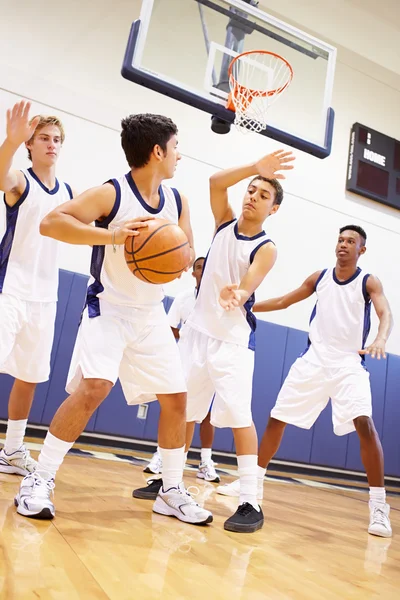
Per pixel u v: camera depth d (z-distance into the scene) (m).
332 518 2.55
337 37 5.43
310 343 2.77
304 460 4.59
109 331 1.61
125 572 1.15
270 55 3.14
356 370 2.59
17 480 2.02
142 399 1.84
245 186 4.91
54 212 1.48
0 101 3.98
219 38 3.16
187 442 2.11
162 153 1.65
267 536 1.79
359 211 5.48
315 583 1.34
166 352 1.72
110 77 4.43
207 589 1.13
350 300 2.71
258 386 4.45
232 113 3.06
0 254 2.09
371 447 2.41
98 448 3.77
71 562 1.16
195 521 1.73
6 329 1.99
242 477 1.89
